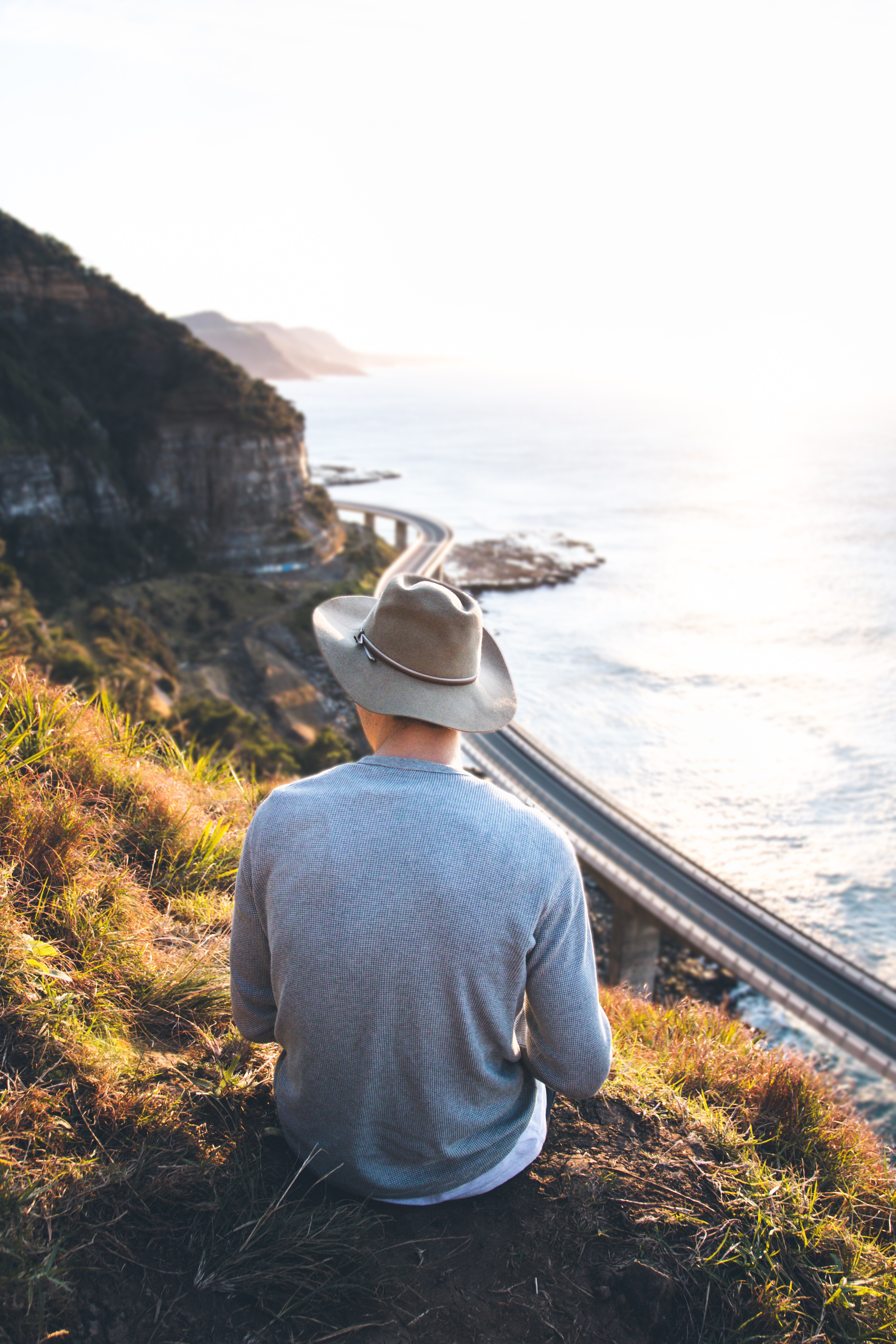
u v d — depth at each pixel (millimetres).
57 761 3549
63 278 118312
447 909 1650
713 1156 2529
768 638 138250
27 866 2773
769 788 84625
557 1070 1872
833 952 33969
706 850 73000
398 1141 1935
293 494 128500
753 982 32469
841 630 142625
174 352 120625
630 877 39594
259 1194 1977
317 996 1726
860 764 90188
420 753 1862
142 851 3424
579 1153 2391
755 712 106188
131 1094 2068
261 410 123938
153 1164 1927
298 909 1701
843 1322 2125
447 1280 1905
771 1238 2242
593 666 122562
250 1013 2039
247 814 4492
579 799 51156
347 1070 1803
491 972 1699
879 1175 2900
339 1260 1856
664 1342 1926
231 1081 2295
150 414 116125
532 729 99500
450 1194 2064
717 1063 3359
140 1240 1773
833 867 69625
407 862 1676
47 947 2398
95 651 72000
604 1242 2094
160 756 4820
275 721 82562
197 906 3258
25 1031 2066
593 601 160250
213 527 120125
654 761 91500
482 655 2107
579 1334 1854
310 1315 1737
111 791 3629
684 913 37125
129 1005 2441
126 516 111438
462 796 1774
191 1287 1724
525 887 1686
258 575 120938
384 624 1830
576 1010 1798
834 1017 30547
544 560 192500
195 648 91000
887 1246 2479
